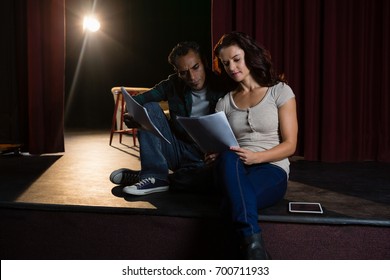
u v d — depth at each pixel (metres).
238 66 1.96
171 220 1.95
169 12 6.33
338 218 1.82
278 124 1.95
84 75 6.93
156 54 6.53
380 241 1.80
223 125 1.73
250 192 1.69
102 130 5.98
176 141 2.30
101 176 2.82
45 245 2.10
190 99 2.22
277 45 3.20
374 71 3.08
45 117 3.67
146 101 2.31
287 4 3.12
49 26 3.57
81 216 2.05
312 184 2.45
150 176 2.23
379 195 2.19
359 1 3.02
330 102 3.07
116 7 6.50
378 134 3.10
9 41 3.63
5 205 2.12
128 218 2.00
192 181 2.16
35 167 3.14
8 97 3.68
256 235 1.61
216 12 3.22
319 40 3.12
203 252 1.94
